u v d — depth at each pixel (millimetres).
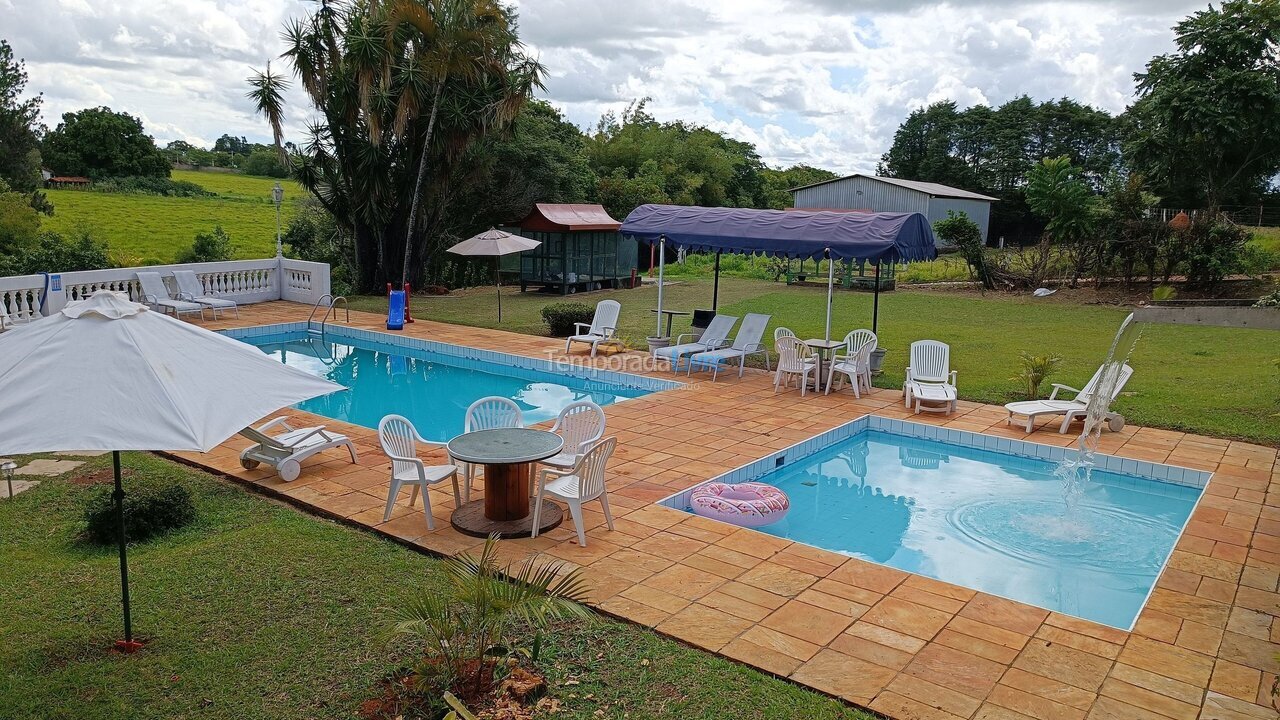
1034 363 11992
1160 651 5195
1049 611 5727
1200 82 26938
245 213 41844
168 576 5945
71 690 4531
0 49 27531
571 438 7977
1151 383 12984
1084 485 9102
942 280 28250
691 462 9062
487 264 27656
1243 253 22938
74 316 4609
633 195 33438
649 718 4352
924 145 69875
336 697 4492
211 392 4656
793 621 5496
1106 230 24125
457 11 21438
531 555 6477
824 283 27750
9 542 6555
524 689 4484
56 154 45188
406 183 23109
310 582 5891
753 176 54312
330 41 21469
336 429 10320
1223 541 7008
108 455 8930
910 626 5465
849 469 9711
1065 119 60688
